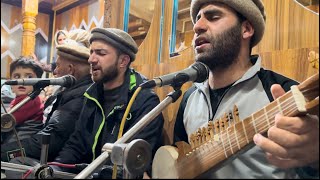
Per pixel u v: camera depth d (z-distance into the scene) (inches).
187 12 66.4
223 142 33.1
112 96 56.9
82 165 45.5
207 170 29.2
